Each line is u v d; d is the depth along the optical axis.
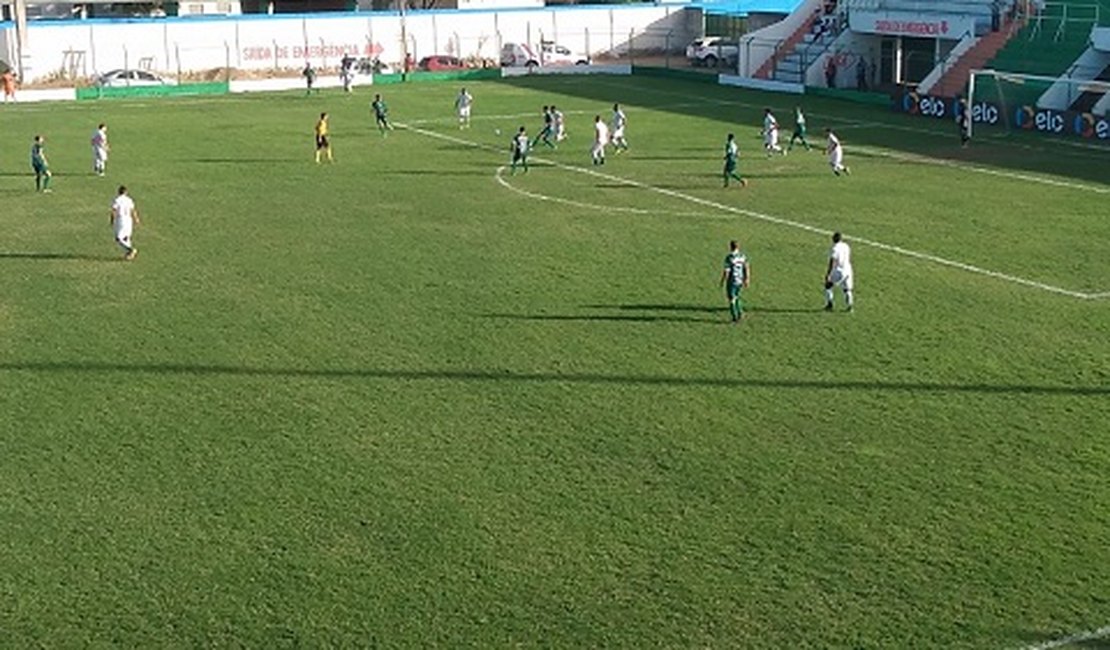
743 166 53.69
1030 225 41.88
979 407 26.00
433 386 27.53
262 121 68.69
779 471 23.08
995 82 67.62
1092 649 17.41
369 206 45.72
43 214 45.06
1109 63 66.88
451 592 19.11
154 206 46.03
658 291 34.47
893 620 18.20
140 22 91.56
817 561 19.88
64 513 21.70
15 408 26.48
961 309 32.62
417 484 22.72
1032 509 21.47
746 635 17.91
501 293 34.38
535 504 21.89
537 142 60.56
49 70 89.44
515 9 102.94
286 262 37.88
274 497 22.25
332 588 19.22
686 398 26.67
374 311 32.88
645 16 107.06
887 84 81.12
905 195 47.06
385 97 79.56
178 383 27.89
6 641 17.89
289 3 112.00
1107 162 53.75
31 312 33.22
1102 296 33.62
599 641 17.80
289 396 27.05
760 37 86.81
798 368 28.41
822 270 36.53
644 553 20.19
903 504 21.72
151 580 19.52
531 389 27.30
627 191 48.28
